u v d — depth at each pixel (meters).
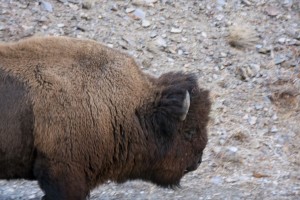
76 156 11.46
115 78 11.87
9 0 20.73
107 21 20.64
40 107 11.26
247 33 20.80
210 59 20.08
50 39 11.88
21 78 11.37
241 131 17.45
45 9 20.61
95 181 12.08
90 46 11.98
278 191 14.92
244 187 15.12
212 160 16.41
